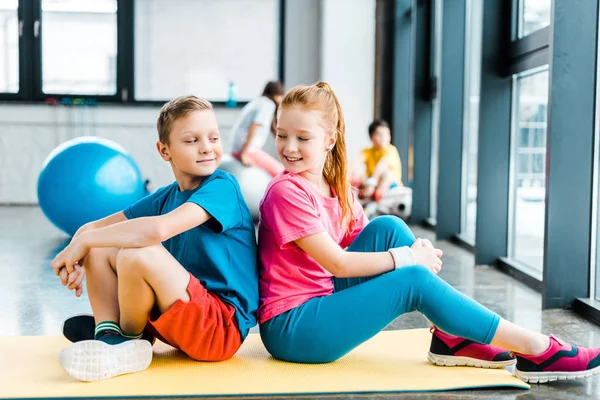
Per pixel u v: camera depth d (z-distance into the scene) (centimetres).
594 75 275
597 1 273
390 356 202
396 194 559
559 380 185
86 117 705
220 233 190
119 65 718
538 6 347
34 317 258
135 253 174
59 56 719
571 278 277
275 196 187
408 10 629
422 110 557
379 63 665
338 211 200
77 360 174
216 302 185
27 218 584
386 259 185
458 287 322
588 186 275
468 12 468
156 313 186
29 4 709
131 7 718
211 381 177
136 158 712
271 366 190
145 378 179
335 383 177
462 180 477
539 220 342
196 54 734
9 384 175
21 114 699
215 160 194
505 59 376
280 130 192
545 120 336
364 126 705
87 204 442
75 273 180
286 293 190
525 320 259
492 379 181
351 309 184
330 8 700
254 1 732
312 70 737
